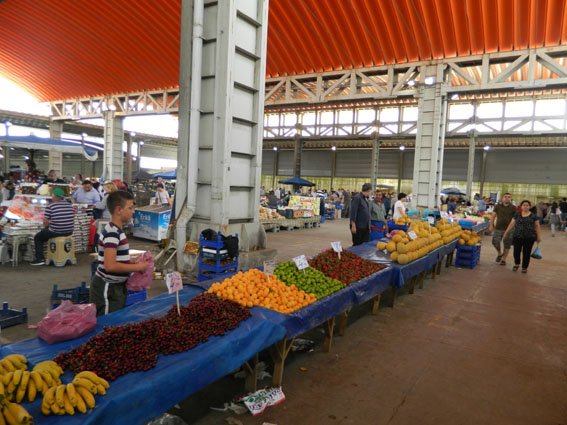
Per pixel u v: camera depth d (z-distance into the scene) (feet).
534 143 89.35
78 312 8.52
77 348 7.39
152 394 6.71
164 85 69.72
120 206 10.27
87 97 81.66
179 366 7.32
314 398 10.49
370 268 16.98
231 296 10.77
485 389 11.41
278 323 10.11
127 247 10.58
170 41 54.13
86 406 5.90
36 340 8.19
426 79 45.21
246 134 23.84
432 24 41.09
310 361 12.78
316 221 55.26
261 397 10.11
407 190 108.37
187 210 22.52
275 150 118.21
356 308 18.74
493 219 32.58
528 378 12.21
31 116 86.94
